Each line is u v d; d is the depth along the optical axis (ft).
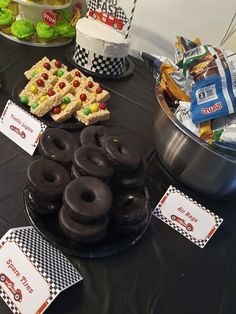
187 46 2.48
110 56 3.14
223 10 3.15
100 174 1.83
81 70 3.25
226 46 2.84
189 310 1.78
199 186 2.26
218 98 1.97
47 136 2.07
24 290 1.57
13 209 1.92
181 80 2.23
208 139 2.03
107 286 1.75
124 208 1.90
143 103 3.14
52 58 3.34
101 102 2.81
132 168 1.94
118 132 2.71
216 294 1.90
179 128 2.08
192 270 1.97
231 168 2.04
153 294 1.79
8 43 3.31
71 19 3.60
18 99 2.58
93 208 1.69
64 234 1.83
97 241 1.85
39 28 3.35
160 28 3.54
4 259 1.63
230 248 2.15
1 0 3.40
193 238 2.12
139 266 1.89
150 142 2.71
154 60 2.56
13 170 2.15
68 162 2.00
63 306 1.61
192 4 3.25
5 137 2.33
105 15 3.21
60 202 1.84
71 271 1.69
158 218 2.15
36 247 1.68
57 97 2.52
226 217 2.31
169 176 2.45
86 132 2.20
